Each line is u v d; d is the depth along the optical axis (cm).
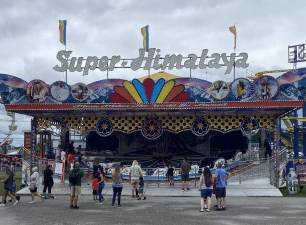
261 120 2542
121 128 2608
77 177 1606
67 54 2672
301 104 2327
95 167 1894
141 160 3175
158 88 2412
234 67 2628
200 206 1639
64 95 2439
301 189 2142
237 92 2372
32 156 2489
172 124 2597
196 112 2517
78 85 2439
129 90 2423
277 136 2503
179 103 2397
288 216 1393
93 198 1877
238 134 3288
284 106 2331
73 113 2555
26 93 2447
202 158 3092
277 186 2220
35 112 2509
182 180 2188
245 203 1742
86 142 3472
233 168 2492
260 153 2811
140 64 2706
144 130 2600
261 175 2386
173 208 1595
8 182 1711
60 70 2666
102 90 2438
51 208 1605
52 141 3750
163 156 3173
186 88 2400
